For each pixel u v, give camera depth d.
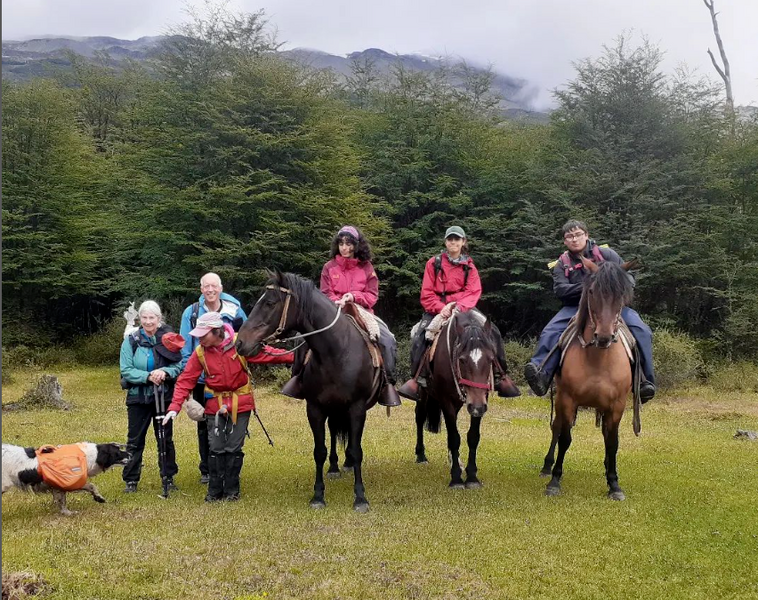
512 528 5.52
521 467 7.91
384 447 9.05
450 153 23.12
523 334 22.06
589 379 6.26
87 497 6.45
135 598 4.08
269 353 6.29
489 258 21.28
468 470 6.94
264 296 5.77
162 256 19.64
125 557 4.70
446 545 5.08
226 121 19.67
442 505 6.16
